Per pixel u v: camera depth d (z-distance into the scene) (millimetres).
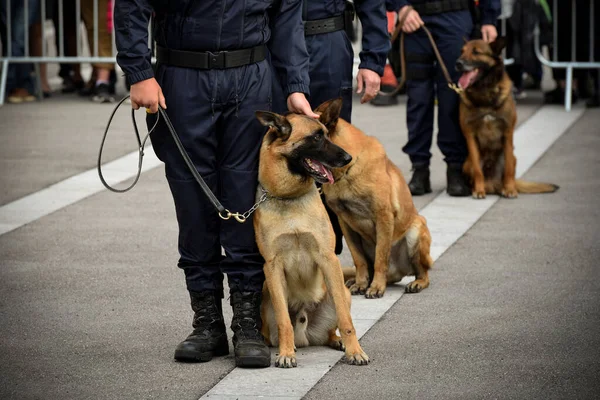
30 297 6715
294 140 5238
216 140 5402
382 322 6211
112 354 5578
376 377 5184
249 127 5355
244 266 5496
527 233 8453
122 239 8312
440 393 4938
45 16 16172
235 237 5453
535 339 5770
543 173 10984
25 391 4996
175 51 5289
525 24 15133
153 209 9406
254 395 4941
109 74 16281
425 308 6492
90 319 6238
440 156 12203
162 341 5820
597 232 8430
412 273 7148
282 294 5449
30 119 14242
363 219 6914
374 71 6770
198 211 5438
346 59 6770
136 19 5137
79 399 4895
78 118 14344
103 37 15789
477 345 5684
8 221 8883
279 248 5398
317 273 5586
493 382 5078
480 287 6938
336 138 6594
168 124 5230
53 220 8945
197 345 5445
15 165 11195
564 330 5934
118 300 6652
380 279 6895
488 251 7906
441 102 10078
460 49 9898
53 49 20641
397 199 6961
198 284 5555
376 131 13273
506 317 6227
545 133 13148
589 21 14883
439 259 7711
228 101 5305
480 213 9273
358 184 6734
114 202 9656
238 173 5383
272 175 5297
